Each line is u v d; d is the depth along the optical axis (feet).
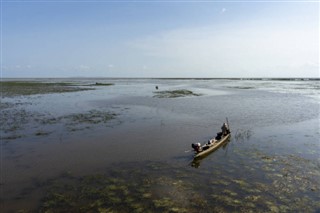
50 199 44.42
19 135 85.87
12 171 56.65
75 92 255.91
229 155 65.21
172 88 330.95
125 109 141.18
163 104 160.86
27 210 41.34
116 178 52.26
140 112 130.82
